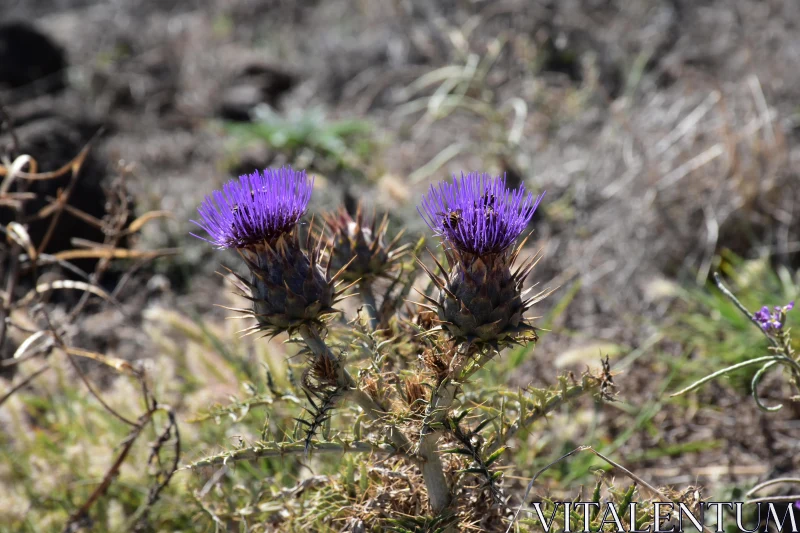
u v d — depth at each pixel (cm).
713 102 858
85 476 554
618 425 601
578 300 745
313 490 459
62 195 612
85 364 704
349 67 1195
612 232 792
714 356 632
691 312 703
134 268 645
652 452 564
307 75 1227
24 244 579
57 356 587
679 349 667
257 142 998
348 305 582
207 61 1214
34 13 1517
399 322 450
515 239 357
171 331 708
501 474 371
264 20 1416
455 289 361
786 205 757
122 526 514
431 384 380
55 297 778
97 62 1230
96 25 1416
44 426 621
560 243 807
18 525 532
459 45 1055
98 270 620
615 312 729
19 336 636
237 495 499
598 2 1163
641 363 656
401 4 1262
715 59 1000
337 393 372
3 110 609
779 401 592
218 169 955
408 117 1077
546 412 393
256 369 592
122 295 777
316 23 1388
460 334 359
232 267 801
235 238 371
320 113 991
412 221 788
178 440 489
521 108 943
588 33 1098
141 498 545
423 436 361
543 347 684
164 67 1232
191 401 562
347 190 880
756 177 760
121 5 1518
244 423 545
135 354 712
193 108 1124
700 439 583
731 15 1072
